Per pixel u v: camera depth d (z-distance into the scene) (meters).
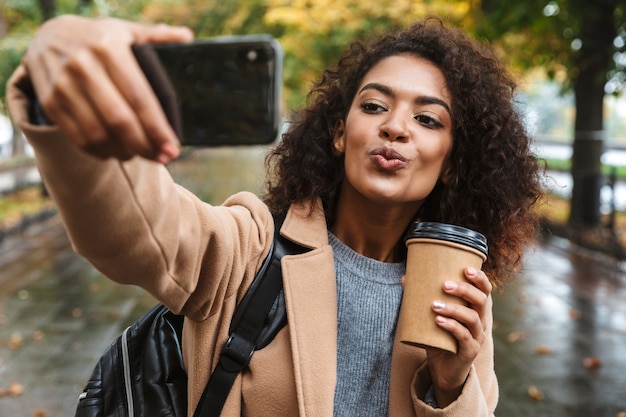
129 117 0.62
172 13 23.94
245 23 23.03
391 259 1.47
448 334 1.19
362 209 1.42
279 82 0.77
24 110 0.73
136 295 7.20
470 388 1.28
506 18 9.13
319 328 1.30
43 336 5.86
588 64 9.92
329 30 16.14
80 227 0.88
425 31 1.39
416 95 1.33
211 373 1.27
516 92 1.50
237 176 19.41
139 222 0.92
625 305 6.77
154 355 1.37
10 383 4.80
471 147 1.41
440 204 1.45
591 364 5.11
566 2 8.98
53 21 0.66
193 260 1.07
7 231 11.10
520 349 5.50
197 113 0.77
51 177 0.81
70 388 4.71
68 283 7.81
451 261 1.19
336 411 1.33
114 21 0.66
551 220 10.34
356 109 1.35
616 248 8.60
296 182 1.42
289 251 1.34
